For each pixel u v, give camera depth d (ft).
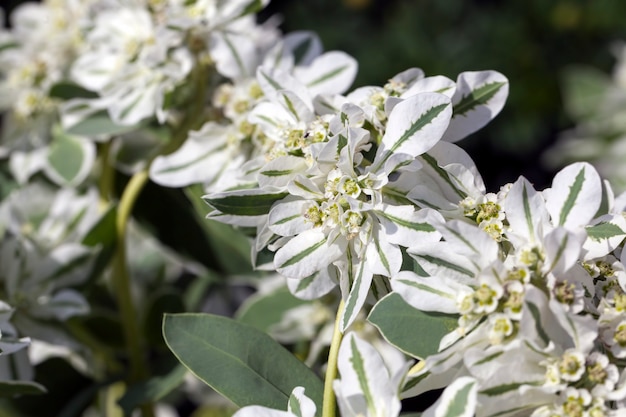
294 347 2.65
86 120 2.55
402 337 1.97
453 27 5.48
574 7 5.41
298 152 2.08
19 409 2.60
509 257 1.97
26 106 2.72
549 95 5.44
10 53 2.79
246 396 2.07
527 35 5.45
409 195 2.05
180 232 2.66
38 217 2.81
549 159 4.50
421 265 1.97
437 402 1.88
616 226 1.99
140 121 2.52
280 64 2.44
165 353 2.67
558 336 1.92
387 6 5.84
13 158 2.81
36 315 2.48
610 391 1.90
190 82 2.47
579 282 1.94
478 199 2.04
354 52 5.55
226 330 2.12
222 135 2.40
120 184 2.74
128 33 2.54
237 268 2.64
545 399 1.92
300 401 1.91
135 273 2.89
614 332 1.94
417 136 2.01
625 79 4.18
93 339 2.66
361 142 2.04
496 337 1.91
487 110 2.14
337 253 2.04
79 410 2.52
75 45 2.74
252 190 2.05
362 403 1.90
